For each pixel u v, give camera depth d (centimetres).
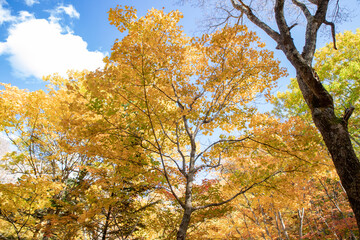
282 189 482
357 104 930
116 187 469
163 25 459
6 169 723
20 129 665
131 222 616
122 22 407
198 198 602
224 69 481
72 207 524
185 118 538
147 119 444
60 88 700
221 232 945
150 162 495
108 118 418
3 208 474
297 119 484
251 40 445
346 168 273
